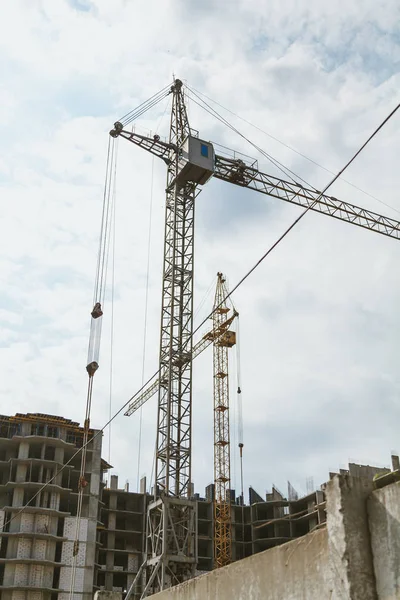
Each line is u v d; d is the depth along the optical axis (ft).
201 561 377.30
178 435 198.80
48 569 297.74
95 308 115.75
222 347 375.25
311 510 366.63
